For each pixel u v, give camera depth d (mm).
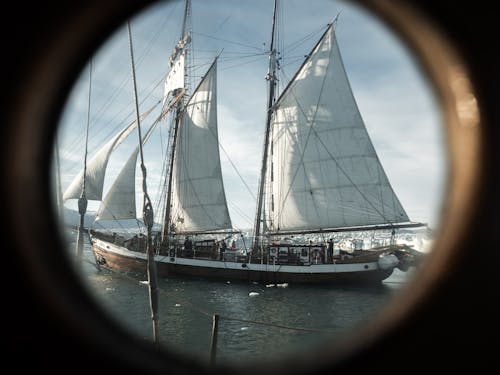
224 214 38406
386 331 2057
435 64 2146
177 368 2068
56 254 1993
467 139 2061
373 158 33469
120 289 26734
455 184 2098
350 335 2123
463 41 2041
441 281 2029
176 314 20234
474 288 1999
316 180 34531
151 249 6047
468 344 1996
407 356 2027
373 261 32500
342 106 34250
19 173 1876
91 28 1989
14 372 1815
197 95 40312
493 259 1985
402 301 2104
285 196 35750
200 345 15016
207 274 33344
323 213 34188
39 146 1943
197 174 39188
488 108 2027
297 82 36219
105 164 37062
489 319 1982
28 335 1856
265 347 14828
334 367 2021
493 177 2002
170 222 40531
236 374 2029
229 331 17219
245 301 25359
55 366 1887
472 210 2012
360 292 29891
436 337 2018
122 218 37812
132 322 18094
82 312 2039
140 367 2012
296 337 16312
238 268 33094
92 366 1956
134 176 38750
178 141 41188
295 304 24828
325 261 33469
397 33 2236
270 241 36219
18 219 1854
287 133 36250
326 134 34469
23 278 1850
